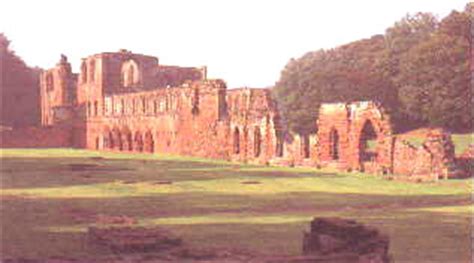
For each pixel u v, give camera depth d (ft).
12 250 54.90
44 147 271.49
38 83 345.51
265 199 95.04
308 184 118.32
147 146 237.86
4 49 338.95
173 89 221.66
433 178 130.00
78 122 280.72
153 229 59.31
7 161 166.81
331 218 54.39
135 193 100.68
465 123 251.19
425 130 256.11
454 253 55.83
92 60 272.72
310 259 47.44
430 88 252.01
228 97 215.72
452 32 258.98
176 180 121.80
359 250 51.34
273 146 176.65
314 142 165.48
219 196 98.07
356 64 319.68
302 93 303.48
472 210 84.38
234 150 192.75
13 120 334.03
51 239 60.59
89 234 59.57
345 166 153.79
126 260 50.47
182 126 216.33
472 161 140.26
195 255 52.49
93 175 129.49
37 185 110.52
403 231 67.72
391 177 133.18
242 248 56.70
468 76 246.06
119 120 255.29
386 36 321.93
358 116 151.94
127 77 270.46
